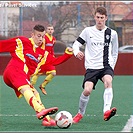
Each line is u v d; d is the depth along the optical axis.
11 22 47.66
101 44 16.48
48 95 28.69
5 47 15.62
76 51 16.44
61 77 45.47
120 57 47.31
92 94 29.19
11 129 15.06
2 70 46.69
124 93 29.83
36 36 15.66
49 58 15.90
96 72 16.27
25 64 15.61
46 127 15.38
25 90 14.98
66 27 48.19
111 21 48.62
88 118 17.89
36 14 47.97
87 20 48.06
